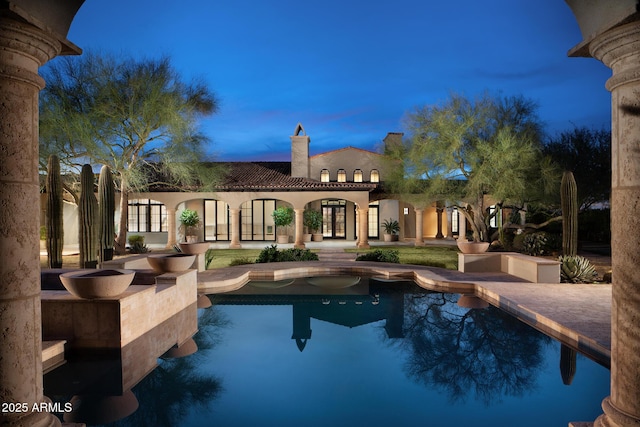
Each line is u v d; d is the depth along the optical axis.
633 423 2.66
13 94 2.73
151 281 9.17
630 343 2.72
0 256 2.69
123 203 20.03
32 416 2.82
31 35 2.75
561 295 9.31
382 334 7.49
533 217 24.27
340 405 4.58
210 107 21.62
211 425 4.11
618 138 2.80
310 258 16.78
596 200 22.62
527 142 19.11
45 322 6.37
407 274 13.48
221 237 27.25
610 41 2.76
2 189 2.69
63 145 18.00
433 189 20.27
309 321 8.45
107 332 6.35
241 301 10.41
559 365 5.79
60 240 11.73
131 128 19.39
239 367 5.82
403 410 4.46
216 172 22.80
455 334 7.38
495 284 10.84
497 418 4.27
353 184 24.33
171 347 6.72
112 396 4.85
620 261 2.79
